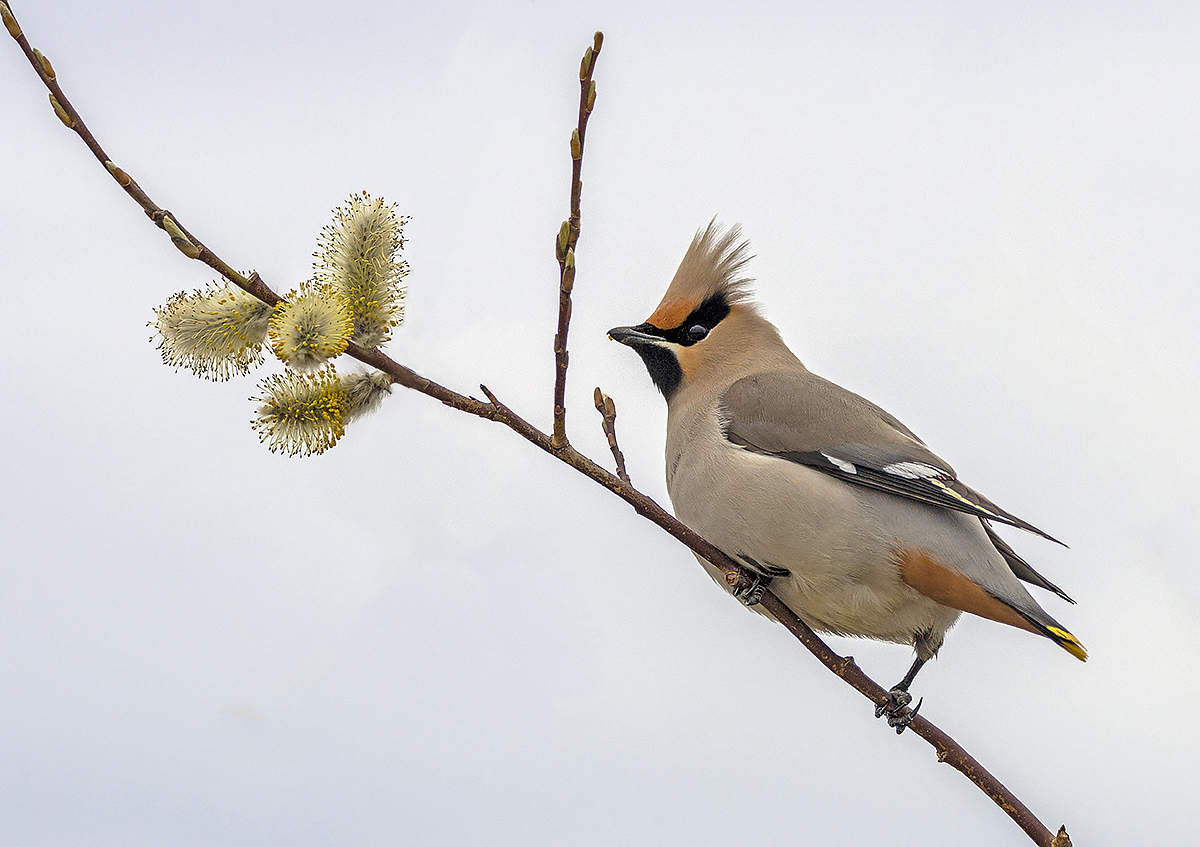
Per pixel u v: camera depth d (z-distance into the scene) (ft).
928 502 25.53
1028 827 19.97
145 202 17.15
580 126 16.52
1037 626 24.30
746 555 26.81
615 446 24.18
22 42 16.01
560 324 19.12
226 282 18.69
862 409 27.68
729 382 29.25
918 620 26.66
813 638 25.00
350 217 19.06
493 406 19.94
